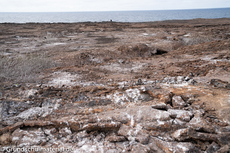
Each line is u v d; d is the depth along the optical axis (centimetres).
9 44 1288
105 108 367
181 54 952
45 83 520
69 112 357
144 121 309
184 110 337
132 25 2792
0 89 461
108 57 909
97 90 460
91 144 278
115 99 405
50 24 2981
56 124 313
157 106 348
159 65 739
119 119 317
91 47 1230
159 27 2473
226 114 314
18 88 475
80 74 616
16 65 635
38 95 434
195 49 1021
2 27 2380
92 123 312
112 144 277
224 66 613
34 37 1631
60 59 854
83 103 394
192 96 387
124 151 258
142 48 1064
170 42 1350
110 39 1588
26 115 346
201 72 597
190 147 253
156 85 460
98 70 678
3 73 554
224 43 1058
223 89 415
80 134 296
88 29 2266
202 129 283
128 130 289
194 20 3800
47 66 727
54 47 1228
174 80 498
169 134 288
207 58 781
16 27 2430
